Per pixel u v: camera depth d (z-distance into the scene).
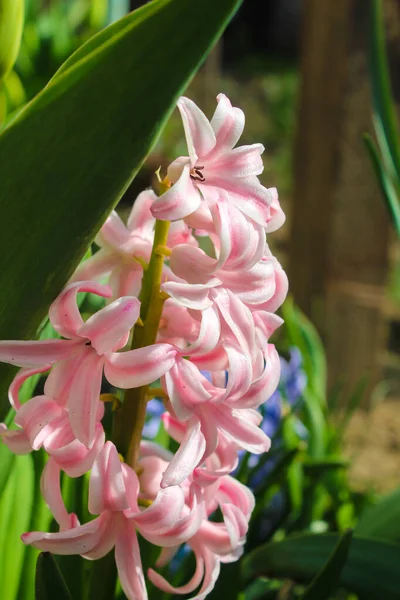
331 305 1.20
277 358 0.33
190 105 0.31
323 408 0.59
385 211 1.20
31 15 0.77
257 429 0.32
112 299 0.34
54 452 0.31
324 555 0.41
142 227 0.34
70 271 0.31
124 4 0.64
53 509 0.32
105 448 0.32
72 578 0.39
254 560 0.43
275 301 0.33
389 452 1.14
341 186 1.18
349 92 1.15
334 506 0.57
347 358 1.22
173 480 0.31
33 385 0.36
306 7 1.14
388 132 0.51
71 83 0.29
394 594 0.39
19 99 0.67
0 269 0.31
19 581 0.40
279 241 2.06
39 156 0.30
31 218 0.30
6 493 0.39
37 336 0.33
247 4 5.07
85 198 0.30
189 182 0.30
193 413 0.32
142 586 0.32
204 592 0.34
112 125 0.29
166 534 0.32
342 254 1.20
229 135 0.31
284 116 3.38
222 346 0.32
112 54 0.29
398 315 1.82
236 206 0.31
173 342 0.34
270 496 0.49
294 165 1.21
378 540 0.40
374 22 0.50
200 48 0.29
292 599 0.54
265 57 4.82
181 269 0.32
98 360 0.31
